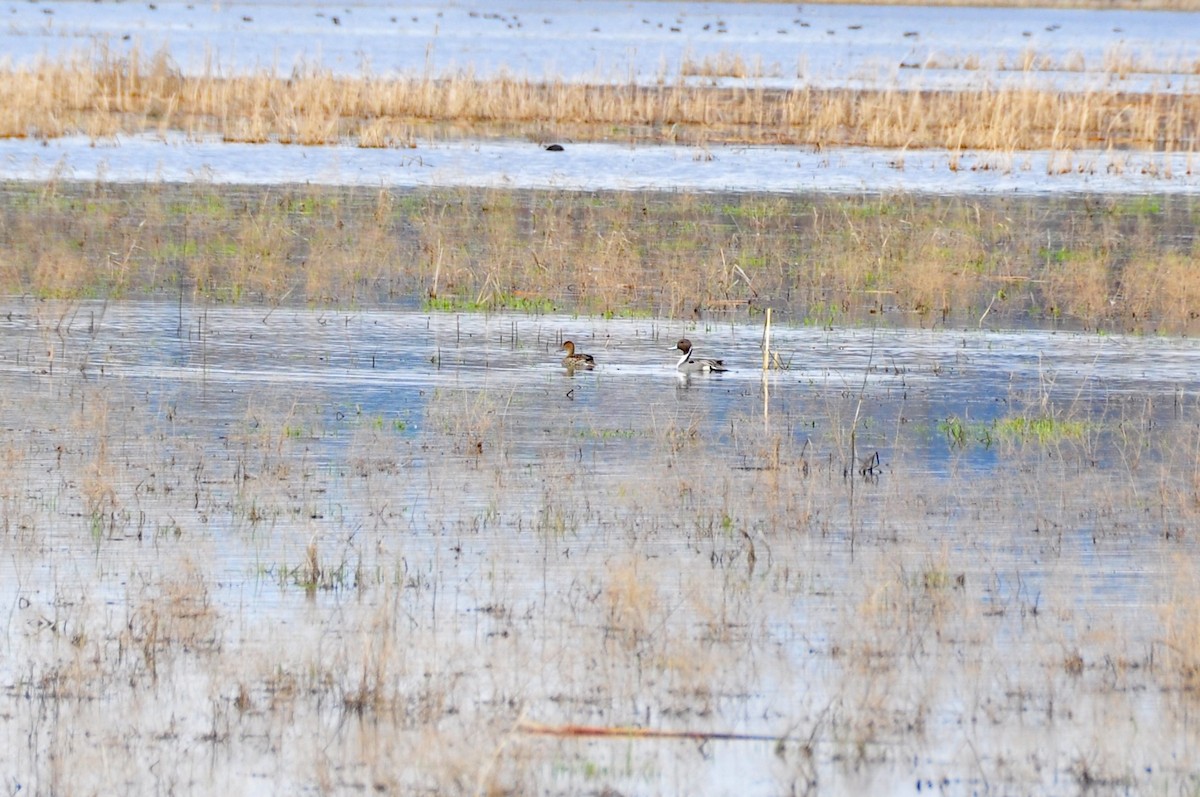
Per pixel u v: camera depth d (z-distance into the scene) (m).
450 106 73.50
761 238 52.19
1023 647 21.47
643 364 38.59
